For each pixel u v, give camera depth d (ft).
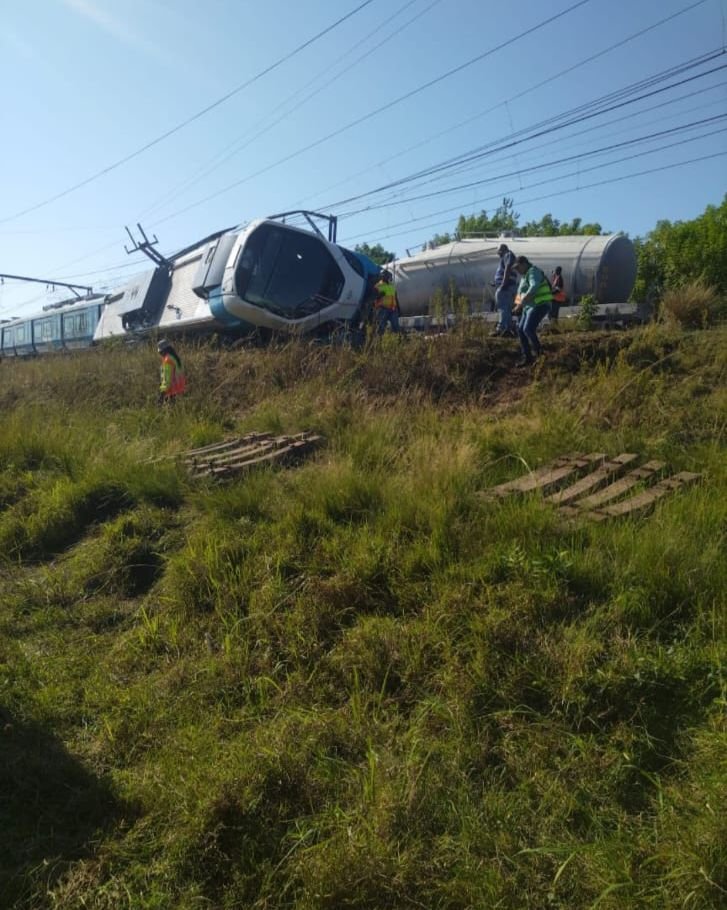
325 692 14.33
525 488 21.06
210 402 38.14
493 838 10.74
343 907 9.96
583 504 19.75
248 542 19.43
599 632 14.30
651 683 12.92
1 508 25.86
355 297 51.75
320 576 17.65
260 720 13.87
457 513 19.13
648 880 9.88
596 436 26.03
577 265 53.16
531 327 35.35
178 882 10.71
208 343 48.52
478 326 40.73
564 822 11.00
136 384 43.16
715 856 9.86
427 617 15.26
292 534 19.40
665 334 35.50
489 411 31.96
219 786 11.84
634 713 12.59
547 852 10.42
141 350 50.52
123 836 11.51
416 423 29.14
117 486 24.82
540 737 12.42
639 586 15.35
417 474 21.84
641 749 12.05
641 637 14.29
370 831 10.84
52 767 12.92
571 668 13.33
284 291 48.98
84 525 23.71
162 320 58.08
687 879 9.67
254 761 12.37
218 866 10.90
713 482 20.48
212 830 11.25
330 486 21.26
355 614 16.34
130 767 13.12
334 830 11.19
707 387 29.73
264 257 48.37
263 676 14.85
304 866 10.48
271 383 39.42
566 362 35.24
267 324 48.85
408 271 61.00
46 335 88.89
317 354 40.60
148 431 34.53
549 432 26.50
